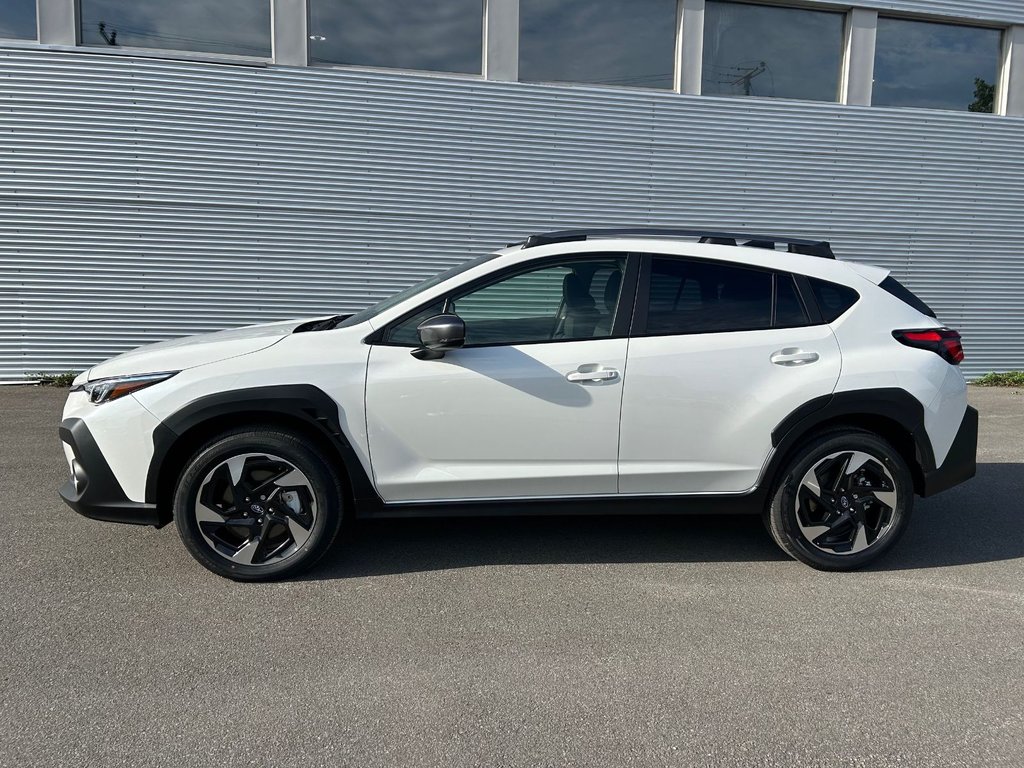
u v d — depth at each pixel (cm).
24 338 848
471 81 895
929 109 1014
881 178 1009
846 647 296
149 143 839
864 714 251
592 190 941
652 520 450
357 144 881
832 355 363
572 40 920
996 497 504
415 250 912
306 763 223
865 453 364
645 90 938
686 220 970
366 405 344
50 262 839
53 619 310
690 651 292
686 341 360
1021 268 1061
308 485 344
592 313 363
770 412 358
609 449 358
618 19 927
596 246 370
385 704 254
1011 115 1036
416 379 346
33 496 466
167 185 848
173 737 234
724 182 971
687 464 363
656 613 324
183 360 346
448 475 354
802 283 375
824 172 994
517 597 338
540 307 363
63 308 850
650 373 354
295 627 307
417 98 886
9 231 827
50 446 587
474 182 912
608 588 350
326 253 893
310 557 349
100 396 341
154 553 381
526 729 241
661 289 367
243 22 852
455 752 229
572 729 241
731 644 298
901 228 1024
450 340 327
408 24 885
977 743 236
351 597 336
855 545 369
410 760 225
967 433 381
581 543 408
